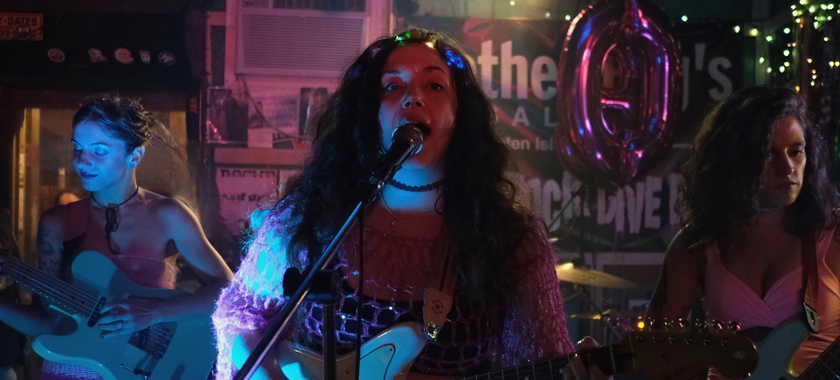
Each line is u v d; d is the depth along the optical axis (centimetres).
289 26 577
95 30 562
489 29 581
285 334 176
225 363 180
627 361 150
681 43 582
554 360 156
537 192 577
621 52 525
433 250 174
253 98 576
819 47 488
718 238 233
